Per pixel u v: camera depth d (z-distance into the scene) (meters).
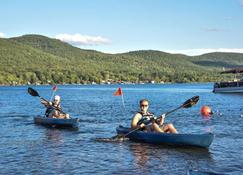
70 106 41.88
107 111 34.75
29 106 42.84
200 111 33.94
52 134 19.44
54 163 12.86
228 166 12.59
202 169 12.20
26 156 13.91
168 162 13.11
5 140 17.50
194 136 15.36
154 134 16.27
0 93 88.00
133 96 70.56
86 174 11.51
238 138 18.14
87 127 22.48
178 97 65.94
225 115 30.25
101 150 15.12
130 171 11.89
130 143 16.59
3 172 11.66
